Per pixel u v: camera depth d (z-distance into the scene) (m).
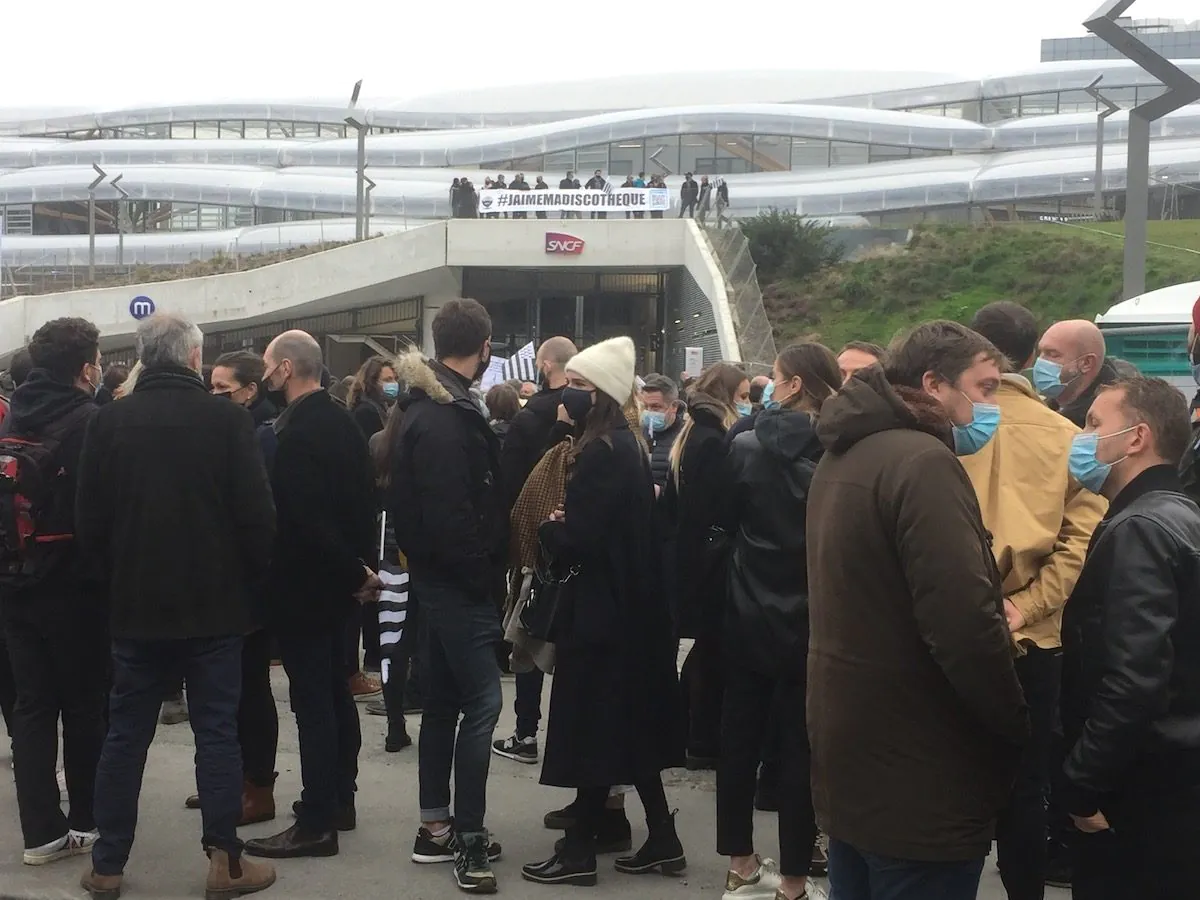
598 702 4.40
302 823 4.82
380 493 5.89
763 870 4.41
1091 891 3.06
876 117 63.09
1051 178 56.41
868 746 2.85
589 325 38.47
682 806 5.57
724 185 37.06
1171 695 2.90
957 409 3.28
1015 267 32.31
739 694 4.31
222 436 4.35
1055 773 3.17
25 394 4.62
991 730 2.79
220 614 4.30
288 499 4.66
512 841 5.01
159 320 4.42
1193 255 31.23
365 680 7.48
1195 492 3.83
